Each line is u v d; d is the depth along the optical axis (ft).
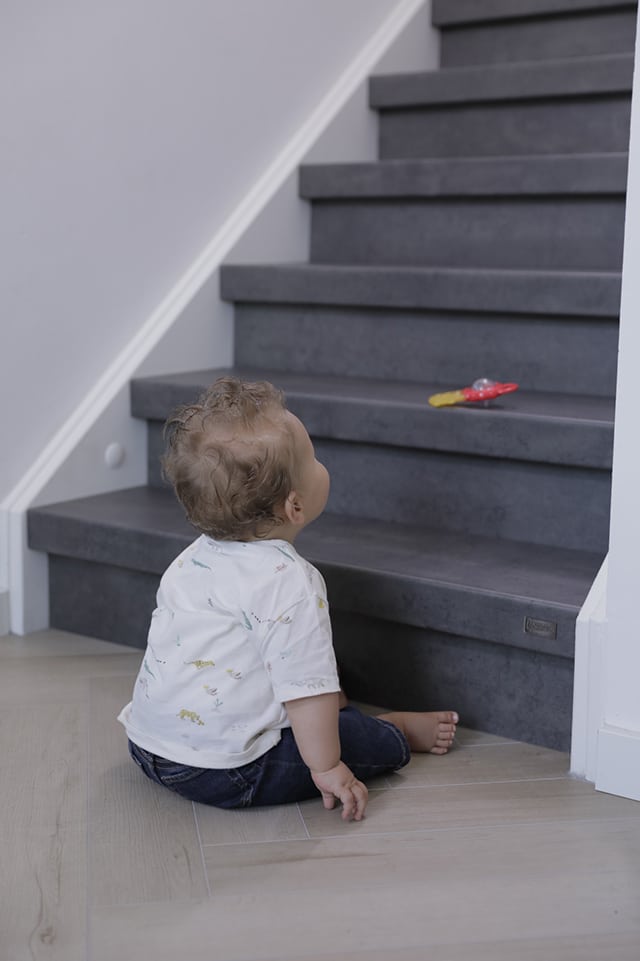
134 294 7.03
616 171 6.75
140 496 6.81
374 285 6.81
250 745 4.35
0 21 5.91
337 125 8.32
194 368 7.40
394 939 3.55
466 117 8.28
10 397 6.36
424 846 4.14
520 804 4.47
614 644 4.47
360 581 5.26
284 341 7.41
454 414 5.74
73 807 4.42
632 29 8.18
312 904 3.75
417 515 6.13
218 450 4.33
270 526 4.50
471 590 4.95
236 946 3.51
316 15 8.16
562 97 7.79
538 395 6.26
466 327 6.63
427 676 5.28
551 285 6.19
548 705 4.97
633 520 4.33
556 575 5.18
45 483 6.49
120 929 3.59
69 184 6.49
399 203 7.72
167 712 4.41
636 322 4.19
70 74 6.37
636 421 4.25
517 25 8.75
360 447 6.23
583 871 3.97
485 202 7.37
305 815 4.40
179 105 7.13
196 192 7.37
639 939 3.56
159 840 4.18
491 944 3.52
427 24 9.08
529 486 5.74
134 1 6.69
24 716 5.26
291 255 8.08
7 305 6.25
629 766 4.48
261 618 4.31
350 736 4.53
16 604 6.46
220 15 7.32
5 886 3.85
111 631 6.36
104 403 6.82
